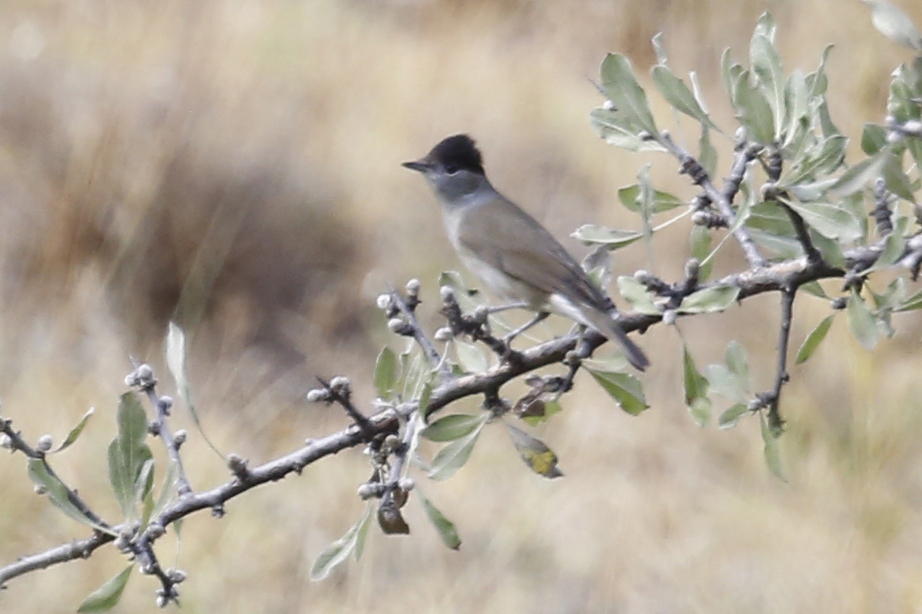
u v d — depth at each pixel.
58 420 12.80
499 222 8.14
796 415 12.80
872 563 11.23
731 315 15.05
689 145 19.42
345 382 4.77
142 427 4.64
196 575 11.56
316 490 12.91
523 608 11.59
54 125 16.52
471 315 4.90
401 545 12.38
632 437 13.52
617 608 11.43
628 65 5.06
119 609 11.21
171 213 15.62
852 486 11.89
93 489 12.20
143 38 19.02
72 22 19.39
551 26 23.80
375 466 4.83
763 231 5.24
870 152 4.78
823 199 5.01
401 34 23.52
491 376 4.93
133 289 15.20
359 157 18.08
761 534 11.84
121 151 15.91
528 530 12.32
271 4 22.19
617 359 5.12
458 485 12.94
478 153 8.66
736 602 11.29
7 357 13.83
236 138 16.80
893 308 4.86
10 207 15.43
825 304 13.91
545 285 7.67
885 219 4.98
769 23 5.00
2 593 11.01
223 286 15.72
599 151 19.84
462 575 11.97
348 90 20.22
